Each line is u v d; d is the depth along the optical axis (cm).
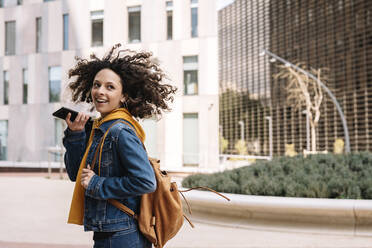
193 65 2386
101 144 200
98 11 2539
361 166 854
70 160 219
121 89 214
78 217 205
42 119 2623
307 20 11162
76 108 2422
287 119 11269
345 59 9800
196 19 2388
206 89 2333
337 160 916
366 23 9388
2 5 2777
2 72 2748
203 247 532
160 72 234
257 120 12575
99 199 195
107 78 210
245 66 13388
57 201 1038
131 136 197
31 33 2691
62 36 2609
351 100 9538
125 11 2481
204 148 2314
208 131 2316
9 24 2767
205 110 2325
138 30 2480
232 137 13562
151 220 205
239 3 13862
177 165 2334
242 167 989
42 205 964
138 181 189
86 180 193
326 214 618
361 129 9294
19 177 1902
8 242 554
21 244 540
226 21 14550
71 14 2583
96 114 2308
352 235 605
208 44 2342
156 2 2438
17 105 2692
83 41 2548
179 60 2386
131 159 192
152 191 195
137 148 195
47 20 2650
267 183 755
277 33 12206
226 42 14500
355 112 9350
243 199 664
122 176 200
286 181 766
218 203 692
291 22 11712
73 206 206
